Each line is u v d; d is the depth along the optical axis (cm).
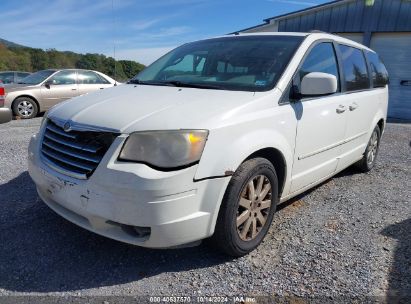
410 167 596
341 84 412
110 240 312
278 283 265
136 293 250
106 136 251
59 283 257
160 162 240
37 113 1041
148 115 261
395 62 1289
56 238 312
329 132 382
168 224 243
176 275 271
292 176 338
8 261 278
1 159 534
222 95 303
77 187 255
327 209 401
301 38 370
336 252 308
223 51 378
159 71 400
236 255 291
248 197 288
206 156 251
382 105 538
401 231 352
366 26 1305
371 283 267
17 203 377
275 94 310
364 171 544
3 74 1360
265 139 289
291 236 334
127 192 237
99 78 1153
